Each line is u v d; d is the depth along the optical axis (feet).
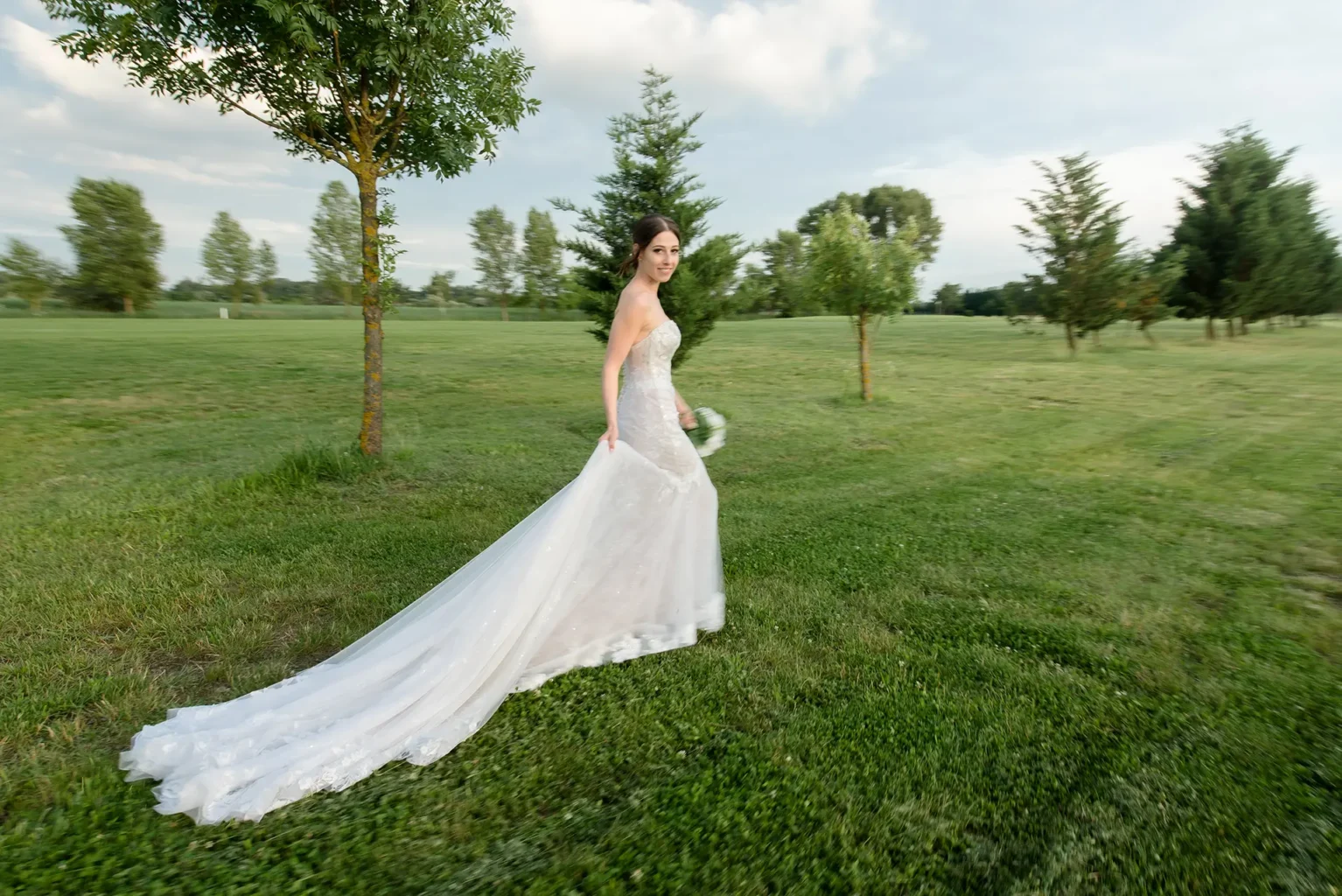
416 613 10.75
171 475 24.44
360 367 65.05
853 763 8.72
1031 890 6.77
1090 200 70.79
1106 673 11.07
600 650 11.57
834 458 28.14
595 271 36.94
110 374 54.29
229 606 13.34
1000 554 16.79
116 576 14.83
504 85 23.44
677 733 9.39
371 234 23.97
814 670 11.10
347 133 24.21
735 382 54.75
